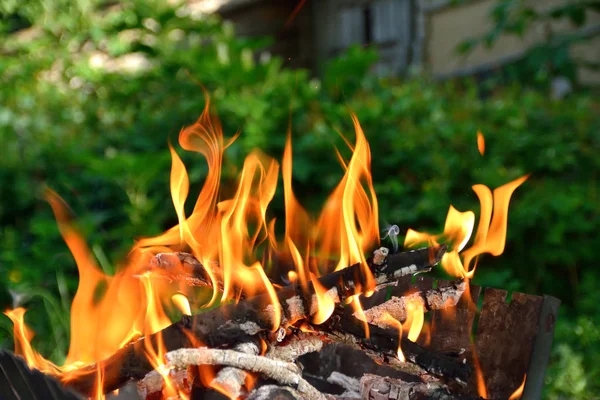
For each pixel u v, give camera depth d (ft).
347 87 11.80
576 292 9.79
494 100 12.07
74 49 14.96
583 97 12.09
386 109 10.84
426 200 9.54
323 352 6.21
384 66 19.29
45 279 8.64
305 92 11.09
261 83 11.90
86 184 10.18
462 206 9.68
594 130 11.00
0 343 7.07
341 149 10.11
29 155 10.48
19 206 10.25
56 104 12.56
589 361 8.24
